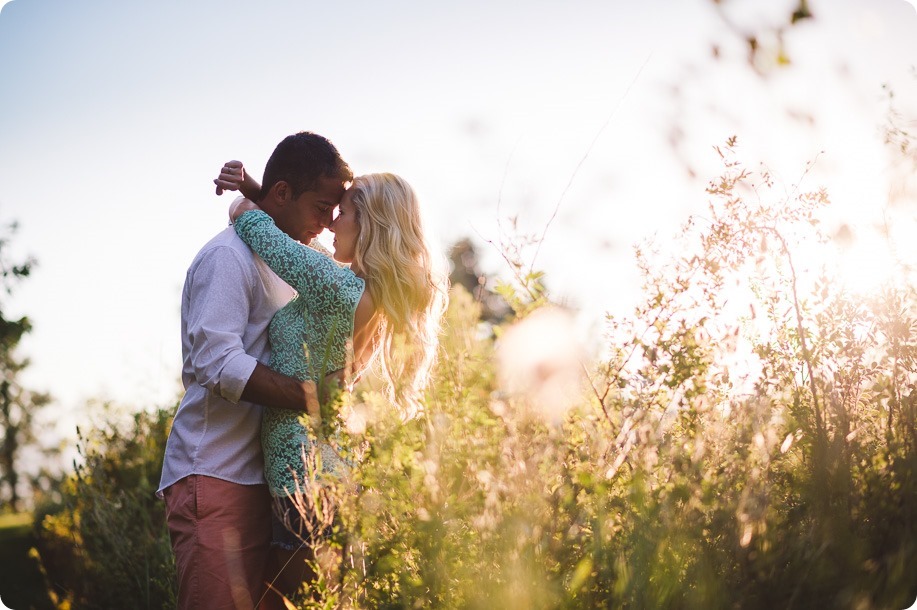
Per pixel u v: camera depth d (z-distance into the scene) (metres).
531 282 2.11
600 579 1.86
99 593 4.09
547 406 2.12
